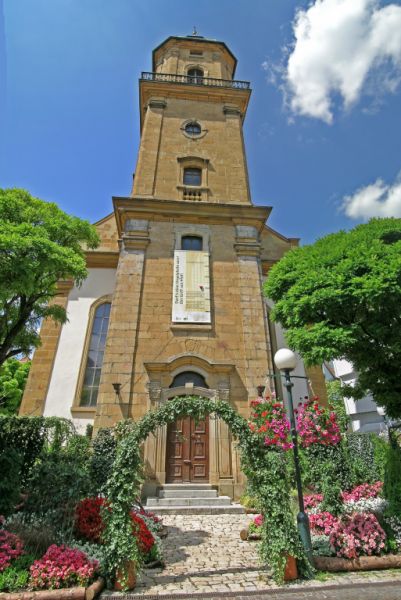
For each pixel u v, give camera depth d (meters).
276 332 16.47
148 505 10.73
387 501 7.48
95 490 8.14
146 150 18.48
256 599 5.12
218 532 8.53
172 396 12.70
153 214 16.25
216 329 14.25
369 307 7.89
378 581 5.60
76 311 16.66
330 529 6.70
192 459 12.25
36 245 9.73
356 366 8.73
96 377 15.50
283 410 9.56
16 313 12.47
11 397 23.94
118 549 5.47
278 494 6.11
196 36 25.08
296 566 5.80
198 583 5.64
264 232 19.58
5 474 7.50
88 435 13.30
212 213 16.58
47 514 6.38
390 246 8.05
